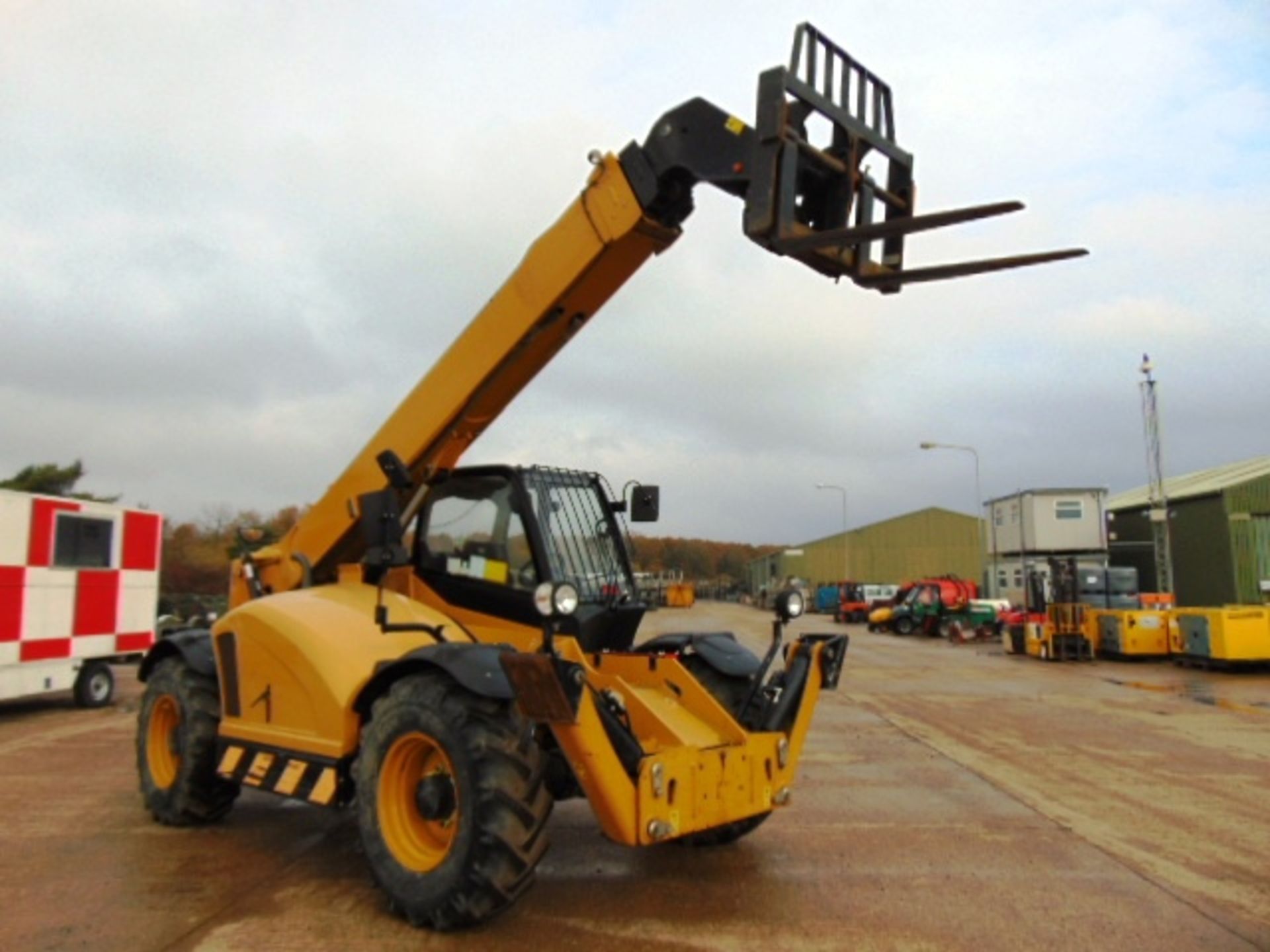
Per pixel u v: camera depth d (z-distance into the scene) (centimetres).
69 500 1168
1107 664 1947
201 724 588
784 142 417
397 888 422
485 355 525
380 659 478
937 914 443
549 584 393
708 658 546
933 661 2038
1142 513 3406
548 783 469
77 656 1175
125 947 397
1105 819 628
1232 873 509
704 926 425
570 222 495
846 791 716
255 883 485
